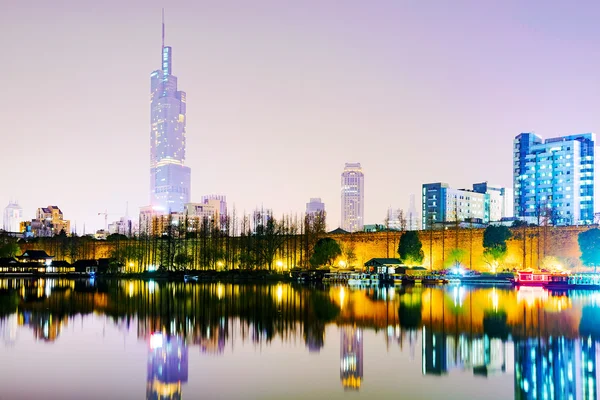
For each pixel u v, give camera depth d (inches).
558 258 6003.9
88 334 2228.1
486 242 6200.8
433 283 5462.6
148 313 2888.8
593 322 2458.2
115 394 1386.6
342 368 1622.8
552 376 1520.7
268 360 1728.6
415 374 1547.7
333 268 6771.7
